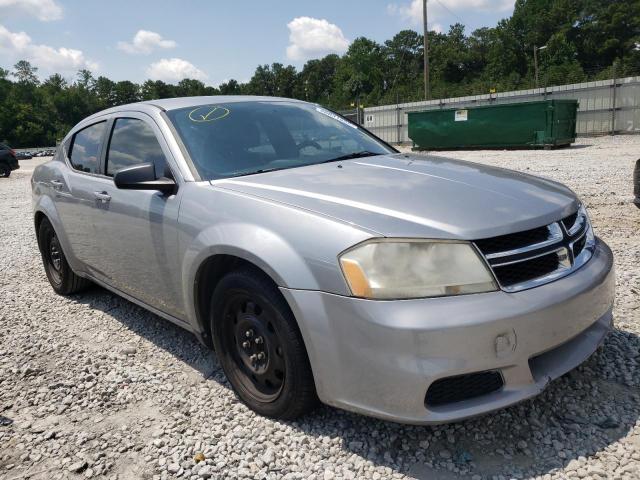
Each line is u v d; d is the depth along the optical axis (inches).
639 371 117.3
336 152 142.9
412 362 84.9
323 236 94.3
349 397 92.2
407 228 91.3
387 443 99.6
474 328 84.7
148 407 119.6
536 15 3344.0
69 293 197.9
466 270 88.4
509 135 828.6
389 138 1262.3
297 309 94.7
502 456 94.2
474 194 103.9
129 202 137.9
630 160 541.6
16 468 102.1
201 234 113.6
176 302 129.4
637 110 956.6
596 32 3248.0
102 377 135.0
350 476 92.1
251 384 113.1
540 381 92.5
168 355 144.7
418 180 112.2
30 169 1115.9
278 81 5497.1
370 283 88.5
